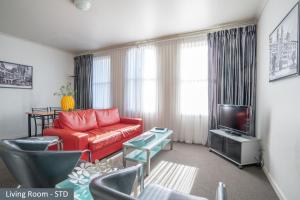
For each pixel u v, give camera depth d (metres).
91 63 5.27
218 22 3.37
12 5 2.74
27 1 2.63
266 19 2.57
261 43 2.87
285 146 1.79
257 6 2.78
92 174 1.38
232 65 3.42
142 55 4.47
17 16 3.13
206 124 3.77
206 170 2.50
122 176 1.04
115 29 3.73
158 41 4.26
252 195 1.91
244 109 2.82
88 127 3.25
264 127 2.54
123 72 4.77
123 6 2.79
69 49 5.23
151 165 2.66
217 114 3.56
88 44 4.75
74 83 5.63
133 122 3.96
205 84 3.77
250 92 3.25
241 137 2.79
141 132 3.92
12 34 4.04
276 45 2.04
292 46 1.64
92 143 2.54
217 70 3.56
